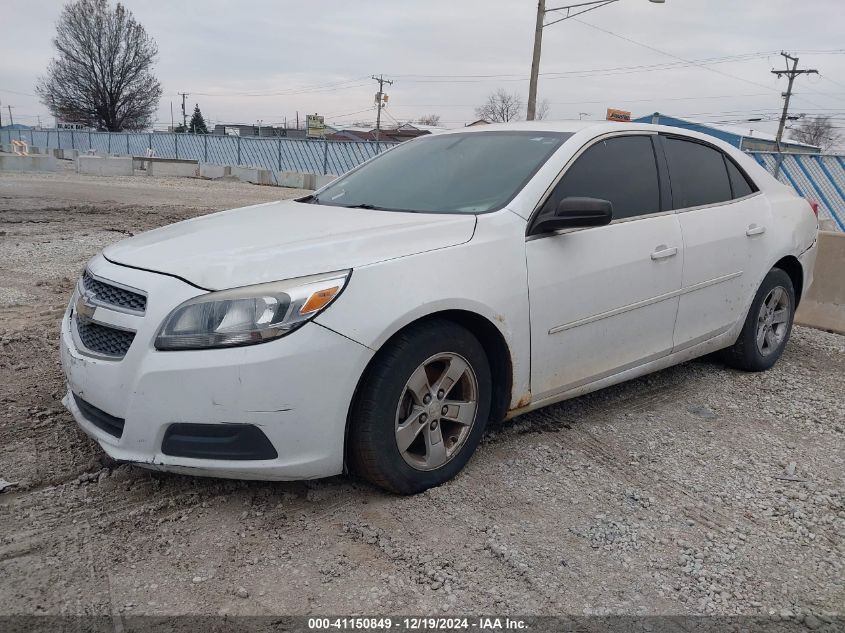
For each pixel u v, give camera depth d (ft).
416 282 10.21
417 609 8.36
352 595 8.54
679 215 14.38
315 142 123.44
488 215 11.63
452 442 11.23
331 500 10.59
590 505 10.90
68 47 215.92
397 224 11.29
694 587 9.07
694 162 15.34
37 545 9.16
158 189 73.67
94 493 10.48
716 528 10.48
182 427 9.40
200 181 96.58
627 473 12.02
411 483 10.63
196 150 148.66
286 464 9.59
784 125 171.42
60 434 12.30
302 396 9.39
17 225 38.29
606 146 13.60
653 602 8.73
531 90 94.02
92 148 187.52
